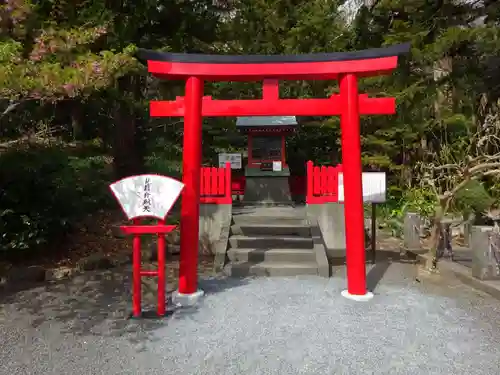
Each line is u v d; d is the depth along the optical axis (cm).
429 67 1363
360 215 594
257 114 624
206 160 1538
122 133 1241
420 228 882
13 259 737
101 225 955
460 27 1199
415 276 713
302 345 435
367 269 764
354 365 392
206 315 521
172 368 385
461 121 1190
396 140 1386
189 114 606
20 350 422
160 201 523
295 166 1638
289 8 1725
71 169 892
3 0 614
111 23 872
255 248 798
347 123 597
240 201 1291
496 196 988
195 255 593
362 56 582
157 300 575
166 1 1040
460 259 808
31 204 756
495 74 1371
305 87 1603
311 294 605
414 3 1238
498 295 589
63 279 691
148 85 1549
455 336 459
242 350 422
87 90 588
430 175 1041
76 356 409
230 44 1598
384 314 526
